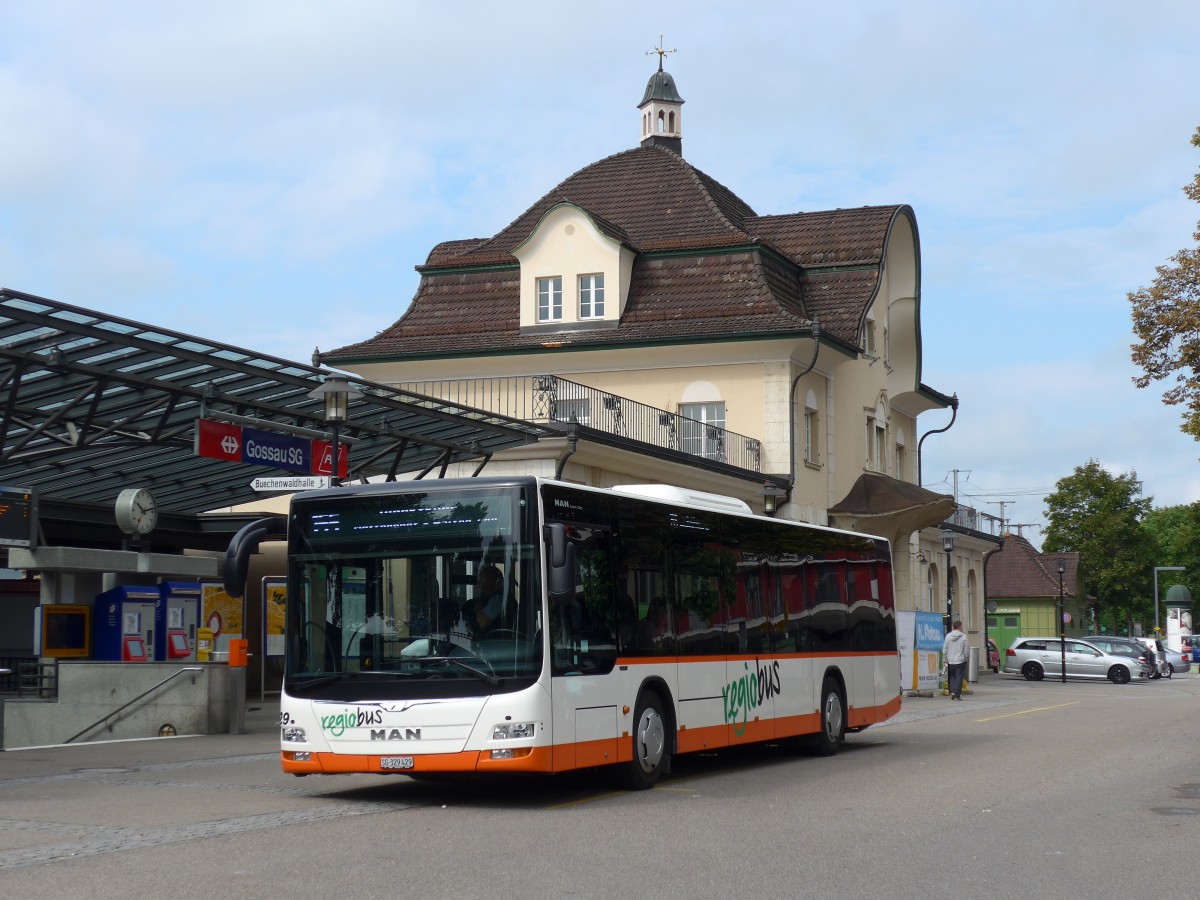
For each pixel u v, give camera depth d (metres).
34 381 18.44
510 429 26.16
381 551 13.86
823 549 20.78
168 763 17.38
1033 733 24.52
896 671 23.30
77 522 28.39
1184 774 16.89
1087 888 9.30
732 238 40.53
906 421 50.62
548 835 11.59
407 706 13.37
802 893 9.02
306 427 23.56
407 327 42.22
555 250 40.75
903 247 47.88
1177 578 99.06
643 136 50.00
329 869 9.71
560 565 13.34
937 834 11.73
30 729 22.53
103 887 8.92
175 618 26.12
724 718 17.03
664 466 32.62
